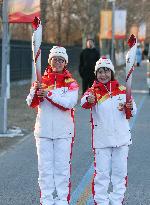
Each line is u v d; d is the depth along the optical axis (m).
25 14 21.94
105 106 11.41
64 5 45.91
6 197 12.91
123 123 11.50
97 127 11.48
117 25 69.88
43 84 11.53
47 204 11.48
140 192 13.48
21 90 41.41
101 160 11.47
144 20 114.81
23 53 47.97
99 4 70.00
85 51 31.64
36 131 11.61
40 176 11.62
